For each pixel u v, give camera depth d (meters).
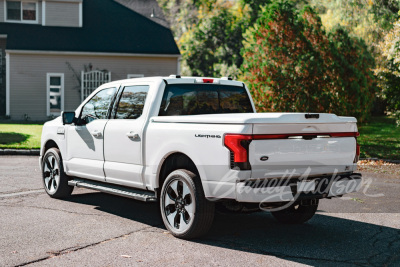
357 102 17.62
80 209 7.33
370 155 15.61
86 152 7.37
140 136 6.33
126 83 7.03
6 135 17.72
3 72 28.45
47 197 8.23
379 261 5.04
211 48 47.81
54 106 27.33
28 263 4.78
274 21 16.72
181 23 59.47
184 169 5.81
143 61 28.00
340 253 5.29
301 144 5.42
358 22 29.20
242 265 4.82
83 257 4.99
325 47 17.36
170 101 6.53
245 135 5.07
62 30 28.28
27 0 28.55
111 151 6.84
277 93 16.34
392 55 16.62
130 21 29.98
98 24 29.23
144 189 6.38
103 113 7.24
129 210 7.35
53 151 8.10
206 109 6.83
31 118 26.84
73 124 7.67
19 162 12.72
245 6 48.81
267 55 16.66
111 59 27.59
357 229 6.41
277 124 5.23
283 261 4.98
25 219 6.60
